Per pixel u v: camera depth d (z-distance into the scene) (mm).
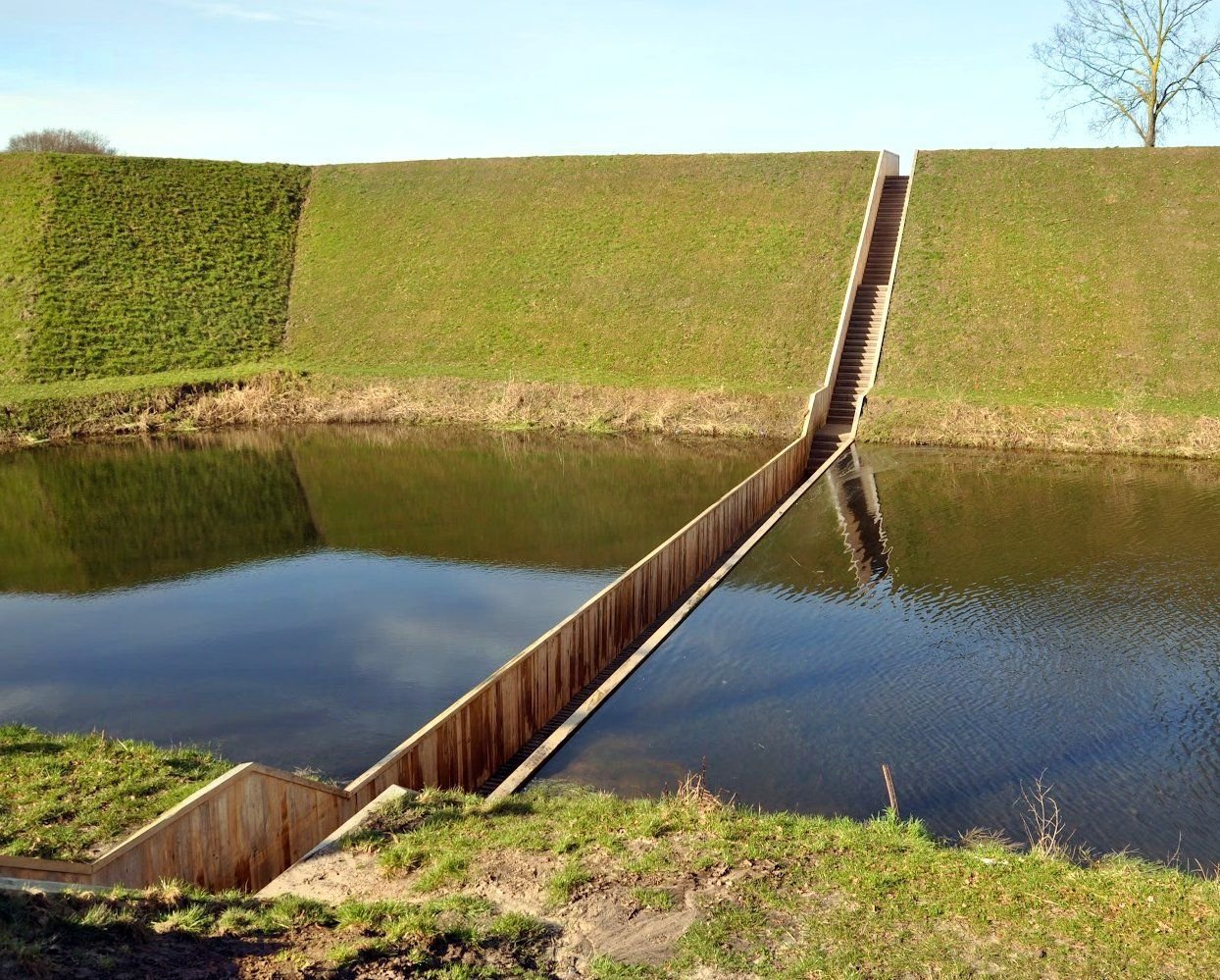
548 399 32844
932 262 35562
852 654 13688
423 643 14812
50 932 5457
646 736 11336
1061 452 26891
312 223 44875
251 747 11453
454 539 20422
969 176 39562
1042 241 35500
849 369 32375
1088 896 6973
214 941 5828
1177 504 21281
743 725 11562
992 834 9086
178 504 23422
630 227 40938
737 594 16391
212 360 37281
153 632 15414
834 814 9477
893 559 18031
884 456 26938
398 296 40094
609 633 13328
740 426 30406
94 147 77562
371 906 6492
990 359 31438
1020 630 14430
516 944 6270
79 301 37906
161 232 42125
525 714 11070
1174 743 10922
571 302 38031
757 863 7391
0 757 9867
